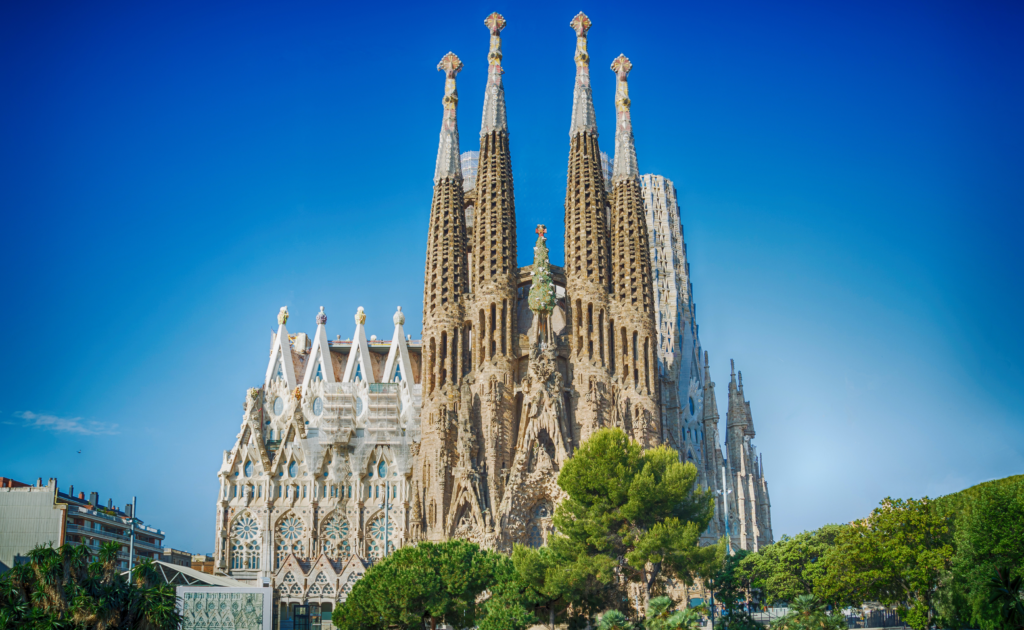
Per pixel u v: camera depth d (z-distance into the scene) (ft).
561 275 408.46
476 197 408.05
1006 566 191.52
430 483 367.86
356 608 238.68
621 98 421.18
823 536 322.55
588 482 246.06
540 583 232.53
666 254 599.98
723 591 333.83
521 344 385.70
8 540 367.25
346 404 446.19
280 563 429.38
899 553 248.32
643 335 381.40
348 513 433.48
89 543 405.59
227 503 436.35
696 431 547.08
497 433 366.02
